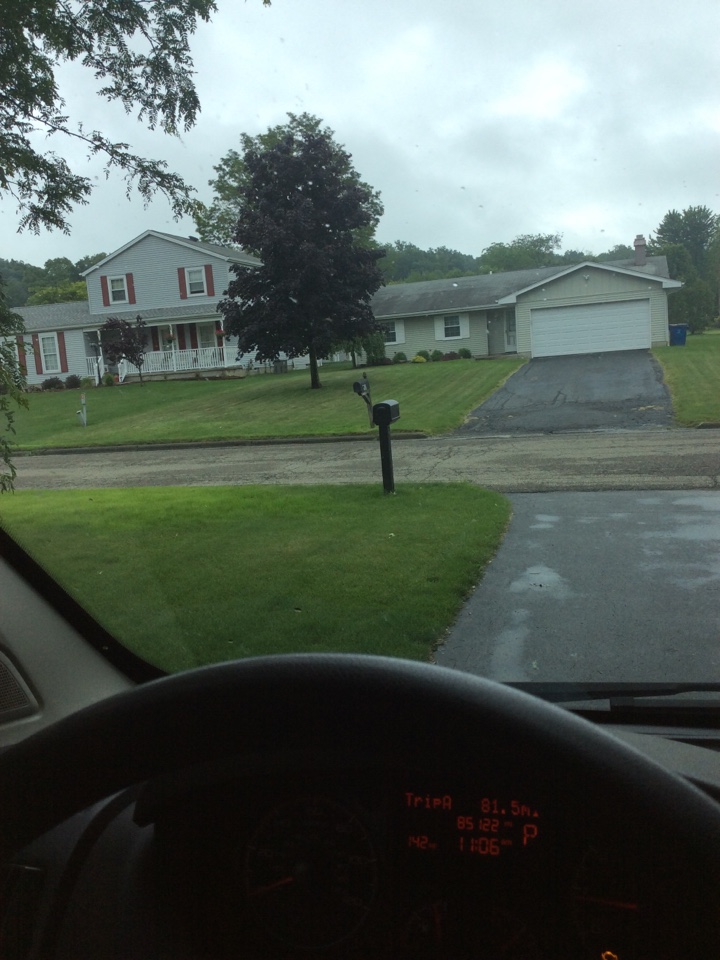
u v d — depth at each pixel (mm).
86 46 6891
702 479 10383
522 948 1447
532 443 15164
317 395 24141
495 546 7414
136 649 4531
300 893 1534
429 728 1411
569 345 30469
